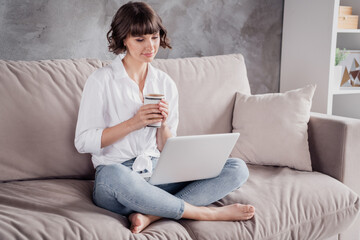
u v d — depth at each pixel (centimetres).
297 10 260
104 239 115
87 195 147
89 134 142
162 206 129
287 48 271
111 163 149
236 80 211
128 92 153
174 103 166
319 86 249
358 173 179
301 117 188
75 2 206
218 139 133
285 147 183
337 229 157
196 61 208
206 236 129
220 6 248
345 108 287
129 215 134
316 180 167
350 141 175
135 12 144
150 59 150
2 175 152
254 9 260
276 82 280
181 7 235
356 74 273
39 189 143
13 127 155
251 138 190
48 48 203
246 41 262
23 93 158
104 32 217
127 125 140
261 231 137
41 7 197
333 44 239
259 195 151
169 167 132
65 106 165
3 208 124
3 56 193
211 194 145
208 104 198
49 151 160
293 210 147
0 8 188
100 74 149
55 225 114
